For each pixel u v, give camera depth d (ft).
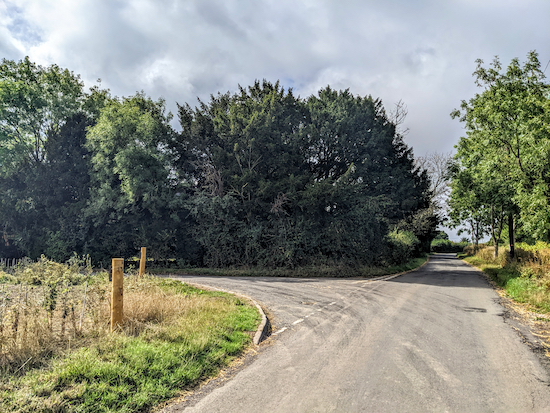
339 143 88.84
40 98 94.79
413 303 38.09
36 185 86.17
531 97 53.26
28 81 96.84
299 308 35.32
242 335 23.59
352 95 100.48
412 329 26.45
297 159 85.51
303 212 80.07
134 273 46.55
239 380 16.71
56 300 21.13
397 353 20.70
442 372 17.70
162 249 84.64
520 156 54.49
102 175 84.02
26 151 92.84
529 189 52.01
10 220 85.46
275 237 79.30
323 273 72.54
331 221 79.71
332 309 34.73
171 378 15.80
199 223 86.99
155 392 14.58
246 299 38.29
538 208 48.98
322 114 90.53
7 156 89.66
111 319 21.25
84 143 91.97
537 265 50.67
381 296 43.16
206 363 18.07
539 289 39.34
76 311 23.45
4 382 14.07
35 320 19.27
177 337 20.89
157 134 87.71
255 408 13.80
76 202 88.33
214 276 72.02
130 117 82.43
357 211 79.46
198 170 95.30
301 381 16.56
